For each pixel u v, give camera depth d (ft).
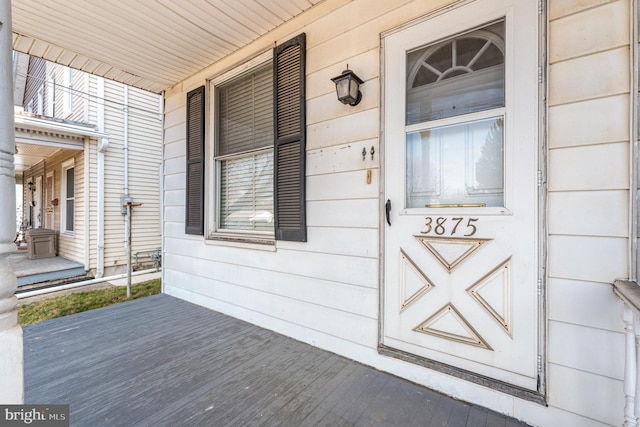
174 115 11.94
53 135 17.92
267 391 5.54
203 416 4.85
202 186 10.38
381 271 6.33
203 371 6.21
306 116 7.59
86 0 7.28
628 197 4.11
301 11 7.65
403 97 6.07
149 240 21.93
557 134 4.59
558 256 4.58
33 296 14.15
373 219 6.46
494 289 5.08
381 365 6.31
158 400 5.25
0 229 2.65
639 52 4.05
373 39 6.49
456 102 5.59
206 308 10.37
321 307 7.33
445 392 5.50
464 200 5.51
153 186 22.27
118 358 6.75
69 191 22.33
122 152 20.48
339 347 7.00
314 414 4.92
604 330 4.25
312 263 7.50
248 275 9.06
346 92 6.34
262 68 9.11
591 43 4.35
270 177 8.95
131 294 14.15
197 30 8.44
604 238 4.26
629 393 3.77
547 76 4.66
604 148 4.26
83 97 19.27
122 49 9.41
